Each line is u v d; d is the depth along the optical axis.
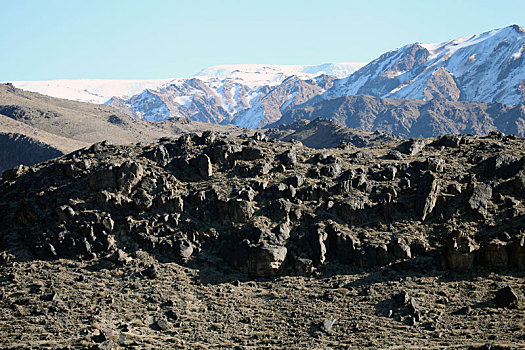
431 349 44.94
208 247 62.28
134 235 63.12
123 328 50.66
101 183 67.12
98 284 57.25
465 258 56.53
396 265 58.12
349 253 59.88
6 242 63.31
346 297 55.03
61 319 51.81
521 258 55.38
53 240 62.28
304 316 52.78
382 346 46.50
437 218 62.69
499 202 62.81
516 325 47.78
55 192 67.62
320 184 67.38
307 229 62.59
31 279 57.81
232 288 57.44
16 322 51.31
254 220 63.34
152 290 56.62
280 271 59.72
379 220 63.50
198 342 49.09
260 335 50.28
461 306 51.97
